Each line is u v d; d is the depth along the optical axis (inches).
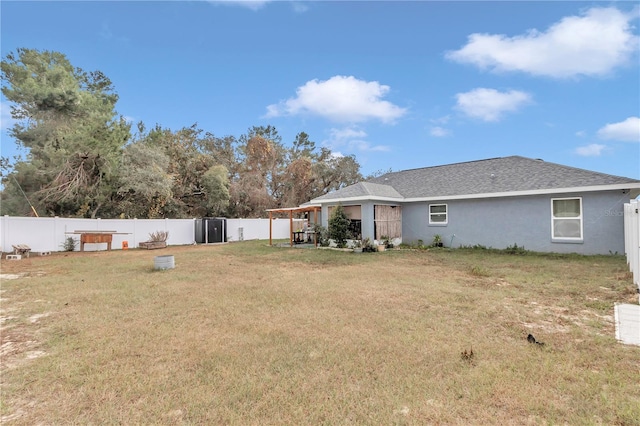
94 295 259.8
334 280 311.1
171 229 788.0
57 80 719.7
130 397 113.8
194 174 1104.8
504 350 147.7
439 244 605.0
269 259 477.1
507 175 574.2
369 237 588.4
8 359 145.6
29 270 393.7
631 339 159.5
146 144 942.4
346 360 139.6
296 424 98.1
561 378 122.5
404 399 110.4
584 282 287.4
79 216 762.2
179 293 264.1
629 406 103.7
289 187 1305.4
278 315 203.5
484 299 235.9
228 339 164.9
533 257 457.1
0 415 104.1
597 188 444.5
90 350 153.9
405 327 179.2
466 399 110.0
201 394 114.7
